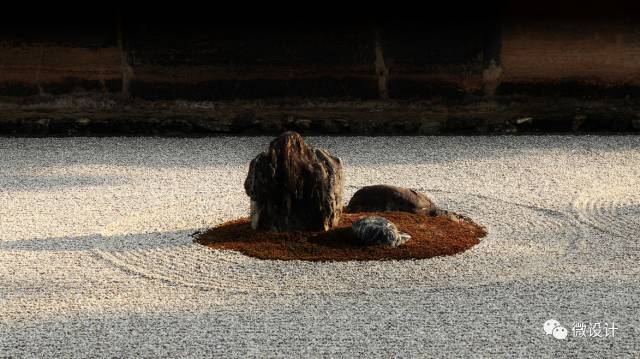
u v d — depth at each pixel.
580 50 25.38
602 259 15.23
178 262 15.20
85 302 13.61
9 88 25.69
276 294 13.86
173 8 25.41
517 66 25.45
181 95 25.70
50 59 25.67
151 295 13.86
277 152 16.03
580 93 25.56
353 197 17.56
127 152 23.31
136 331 12.58
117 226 17.22
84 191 19.80
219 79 25.66
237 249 15.67
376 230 15.57
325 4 25.33
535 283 14.17
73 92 25.70
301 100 25.64
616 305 13.30
